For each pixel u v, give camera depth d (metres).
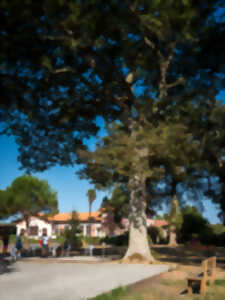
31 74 15.59
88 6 12.99
